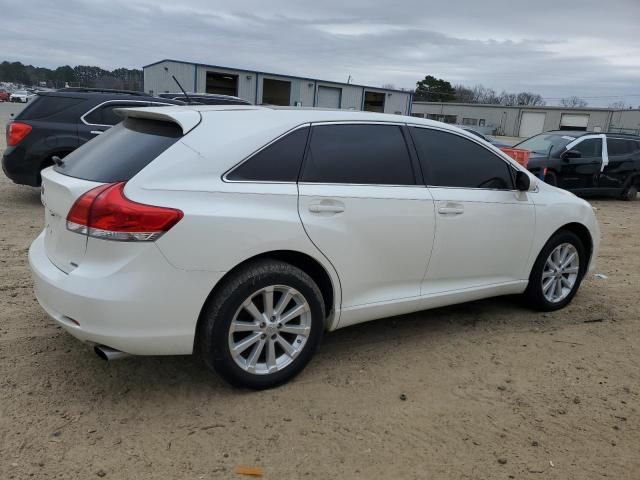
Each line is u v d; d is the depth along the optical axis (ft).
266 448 9.72
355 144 12.39
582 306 17.60
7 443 9.46
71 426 10.03
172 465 9.18
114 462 9.16
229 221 10.31
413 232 12.90
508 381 12.47
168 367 12.30
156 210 9.75
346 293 12.22
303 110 12.19
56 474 8.81
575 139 42.88
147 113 11.40
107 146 11.53
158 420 10.36
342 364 12.87
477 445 10.10
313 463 9.41
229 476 8.99
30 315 14.58
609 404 11.72
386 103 137.69
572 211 16.48
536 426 10.78
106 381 11.61
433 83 295.07
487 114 251.60
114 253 9.75
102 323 9.76
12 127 27.27
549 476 9.37
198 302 10.25
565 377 12.80
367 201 12.10
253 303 10.95
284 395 11.39
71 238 10.32
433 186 13.48
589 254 17.53
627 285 20.25
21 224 24.34
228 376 10.91
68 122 27.76
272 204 10.91
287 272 11.10
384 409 11.10
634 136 46.03
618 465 9.75
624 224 34.17
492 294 15.30
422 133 13.60
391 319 15.80
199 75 108.47
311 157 11.68
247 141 10.95
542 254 16.11
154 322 9.96
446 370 12.84
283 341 11.48
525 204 15.24
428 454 9.78
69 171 11.34
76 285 9.87
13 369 11.86
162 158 10.28
